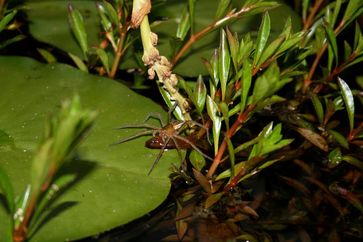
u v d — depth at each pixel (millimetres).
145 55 584
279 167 604
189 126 608
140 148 583
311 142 618
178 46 637
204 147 600
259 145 547
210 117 575
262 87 523
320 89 674
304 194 584
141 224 546
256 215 563
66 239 519
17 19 694
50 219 526
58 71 634
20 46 687
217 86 618
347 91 604
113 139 585
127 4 626
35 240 514
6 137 574
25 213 479
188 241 539
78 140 464
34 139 578
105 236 536
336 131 634
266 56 561
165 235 541
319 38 658
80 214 533
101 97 617
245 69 543
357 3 625
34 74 630
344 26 642
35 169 452
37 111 599
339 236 557
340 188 592
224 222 555
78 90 620
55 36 687
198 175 565
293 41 567
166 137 584
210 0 739
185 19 640
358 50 635
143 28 580
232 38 569
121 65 667
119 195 549
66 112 444
